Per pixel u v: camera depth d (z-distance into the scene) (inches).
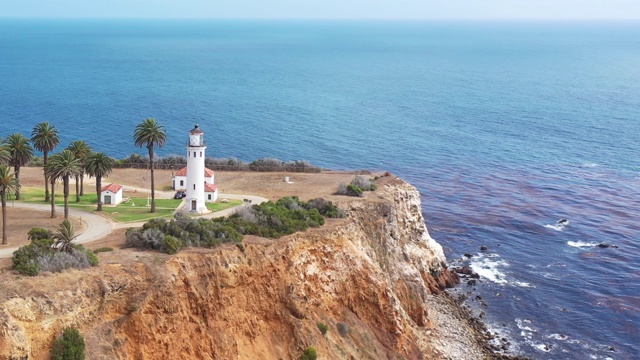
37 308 2069.4
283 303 2800.2
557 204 5703.7
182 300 2444.6
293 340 2709.2
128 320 2263.8
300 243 3036.4
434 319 3585.1
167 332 2349.9
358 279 3176.7
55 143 4087.1
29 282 2142.0
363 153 7367.1
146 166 5098.4
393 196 4178.2
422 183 6304.1
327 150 7431.1
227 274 2628.0
